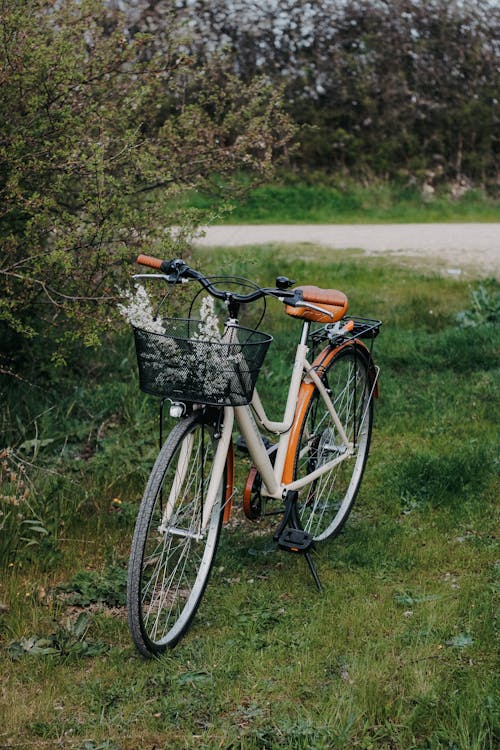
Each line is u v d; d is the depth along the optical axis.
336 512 4.24
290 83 18.17
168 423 5.55
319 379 3.84
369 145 18.66
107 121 5.54
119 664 3.13
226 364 2.92
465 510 4.39
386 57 18.81
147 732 2.79
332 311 3.63
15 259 5.11
